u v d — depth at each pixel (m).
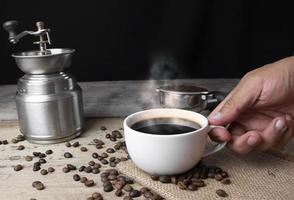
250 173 0.56
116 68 1.12
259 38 1.11
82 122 0.69
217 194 0.52
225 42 1.10
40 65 0.63
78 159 0.62
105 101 0.83
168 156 0.52
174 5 1.06
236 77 1.13
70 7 1.07
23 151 0.64
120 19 1.08
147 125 0.57
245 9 1.08
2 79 1.11
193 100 0.71
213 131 0.56
